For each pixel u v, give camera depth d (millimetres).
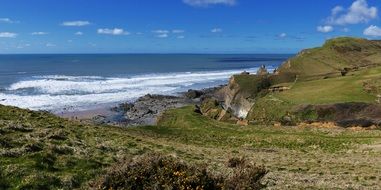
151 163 13875
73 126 37531
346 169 32875
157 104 110500
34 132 26328
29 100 109375
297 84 104188
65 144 23531
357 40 164875
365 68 130125
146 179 13297
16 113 38438
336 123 70062
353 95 81625
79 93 126312
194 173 13703
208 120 76812
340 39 159375
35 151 19281
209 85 163125
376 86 83938
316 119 72875
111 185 13312
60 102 108562
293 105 77625
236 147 49656
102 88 141125
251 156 38156
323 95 83688
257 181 15586
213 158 31703
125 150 26141
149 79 183125
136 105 107188
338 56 145875
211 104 97188
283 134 59562
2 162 16781
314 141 53688
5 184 14508
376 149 47062
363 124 68062
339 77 109188
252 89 107750
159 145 35500
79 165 18344
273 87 105625
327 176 28453
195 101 116938
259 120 80062
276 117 77250
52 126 34406
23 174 15547
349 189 23500
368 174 30359
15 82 155375
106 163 19609
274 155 41406
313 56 143375
